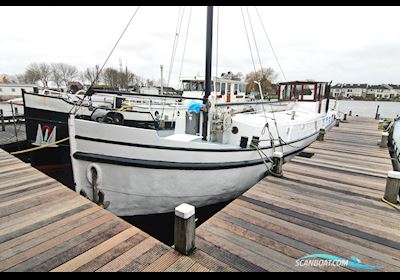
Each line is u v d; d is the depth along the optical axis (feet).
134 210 14.97
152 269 7.82
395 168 23.49
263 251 9.07
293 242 9.68
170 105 31.91
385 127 41.27
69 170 24.75
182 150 14.38
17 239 9.16
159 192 14.70
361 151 25.05
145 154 13.88
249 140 18.31
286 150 22.67
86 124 13.84
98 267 7.82
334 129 41.04
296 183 15.90
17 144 29.09
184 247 8.52
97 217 10.78
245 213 11.89
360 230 10.66
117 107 27.68
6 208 11.43
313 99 32.68
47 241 9.07
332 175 17.51
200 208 16.58
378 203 13.24
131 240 9.22
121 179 14.14
